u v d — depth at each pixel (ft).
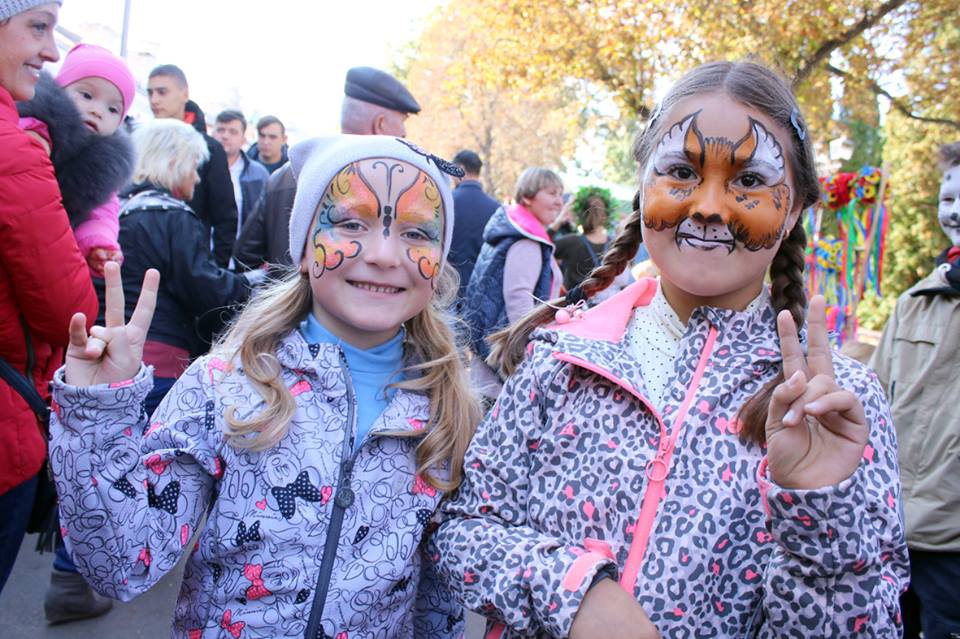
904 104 33.86
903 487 8.82
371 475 5.31
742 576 4.39
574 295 5.89
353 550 5.15
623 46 35.01
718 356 4.79
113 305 4.60
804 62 31.17
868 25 29.96
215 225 15.26
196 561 5.23
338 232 5.33
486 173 103.96
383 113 12.79
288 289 5.80
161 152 11.11
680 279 4.74
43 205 6.62
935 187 38.58
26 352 7.04
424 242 5.47
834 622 3.98
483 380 11.65
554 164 103.24
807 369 4.08
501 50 39.63
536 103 98.53
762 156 4.61
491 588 4.59
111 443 4.56
